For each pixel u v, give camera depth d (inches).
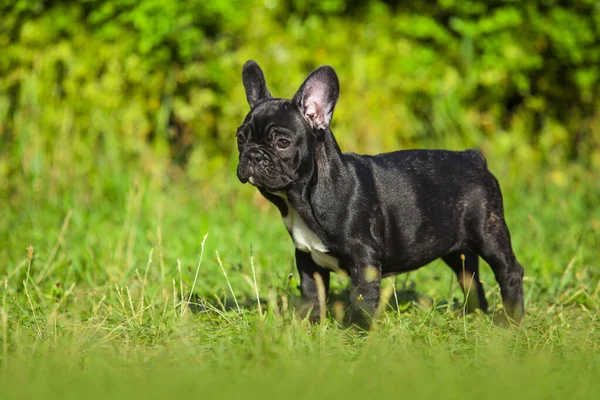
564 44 647.8
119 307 351.9
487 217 342.6
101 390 241.0
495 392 239.8
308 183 311.1
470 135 633.0
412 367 261.0
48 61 590.9
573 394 240.2
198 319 334.6
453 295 385.1
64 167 553.3
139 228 483.2
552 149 668.1
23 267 395.9
